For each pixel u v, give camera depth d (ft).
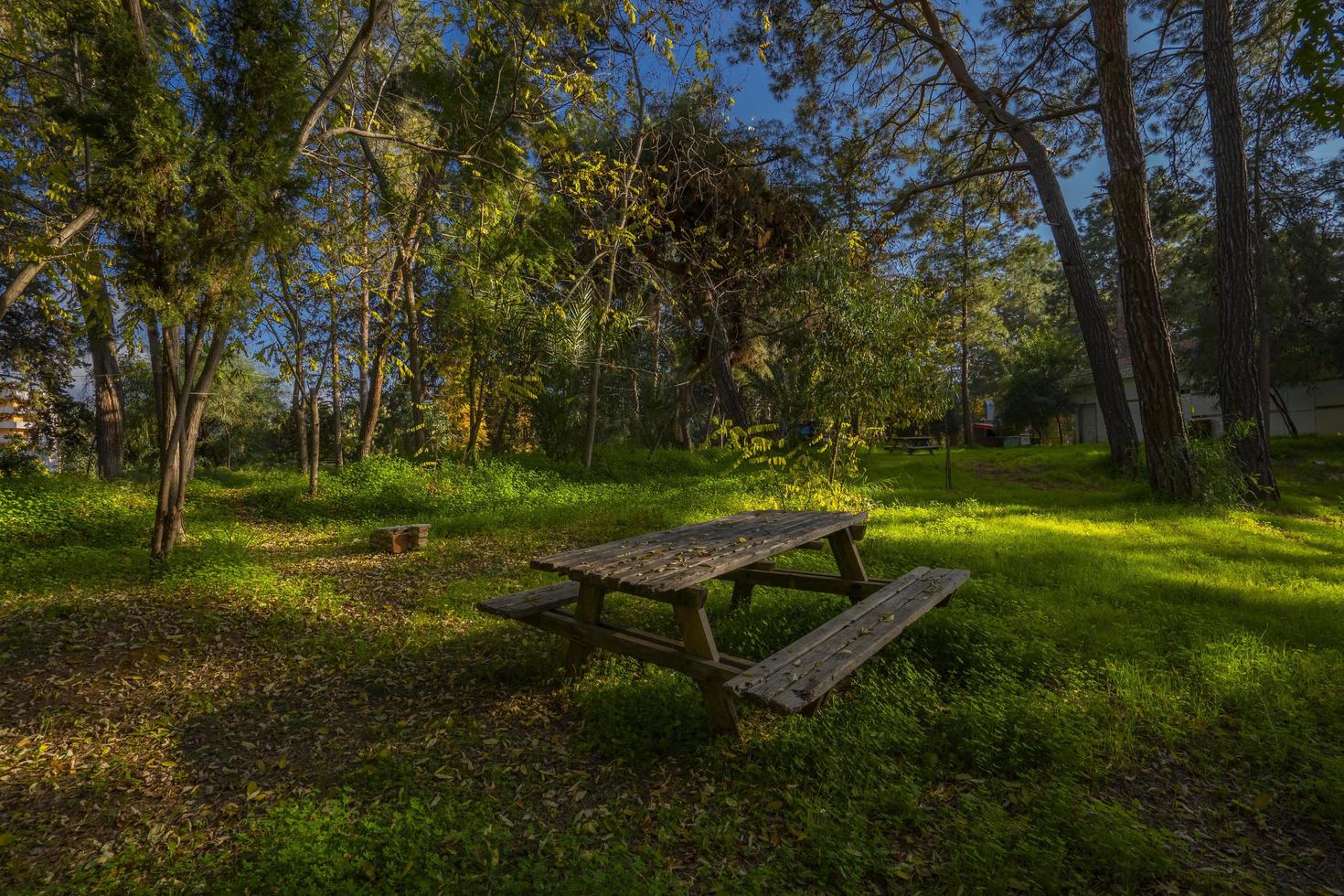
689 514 30.25
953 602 15.72
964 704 10.29
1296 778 8.84
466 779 9.09
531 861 7.25
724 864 7.18
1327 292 62.64
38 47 20.15
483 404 53.42
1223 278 41.11
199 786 9.21
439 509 36.83
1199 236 66.28
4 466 41.34
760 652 12.87
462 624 16.15
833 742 9.44
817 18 50.44
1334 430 73.05
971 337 51.01
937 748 9.52
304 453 58.29
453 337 48.39
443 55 27.37
